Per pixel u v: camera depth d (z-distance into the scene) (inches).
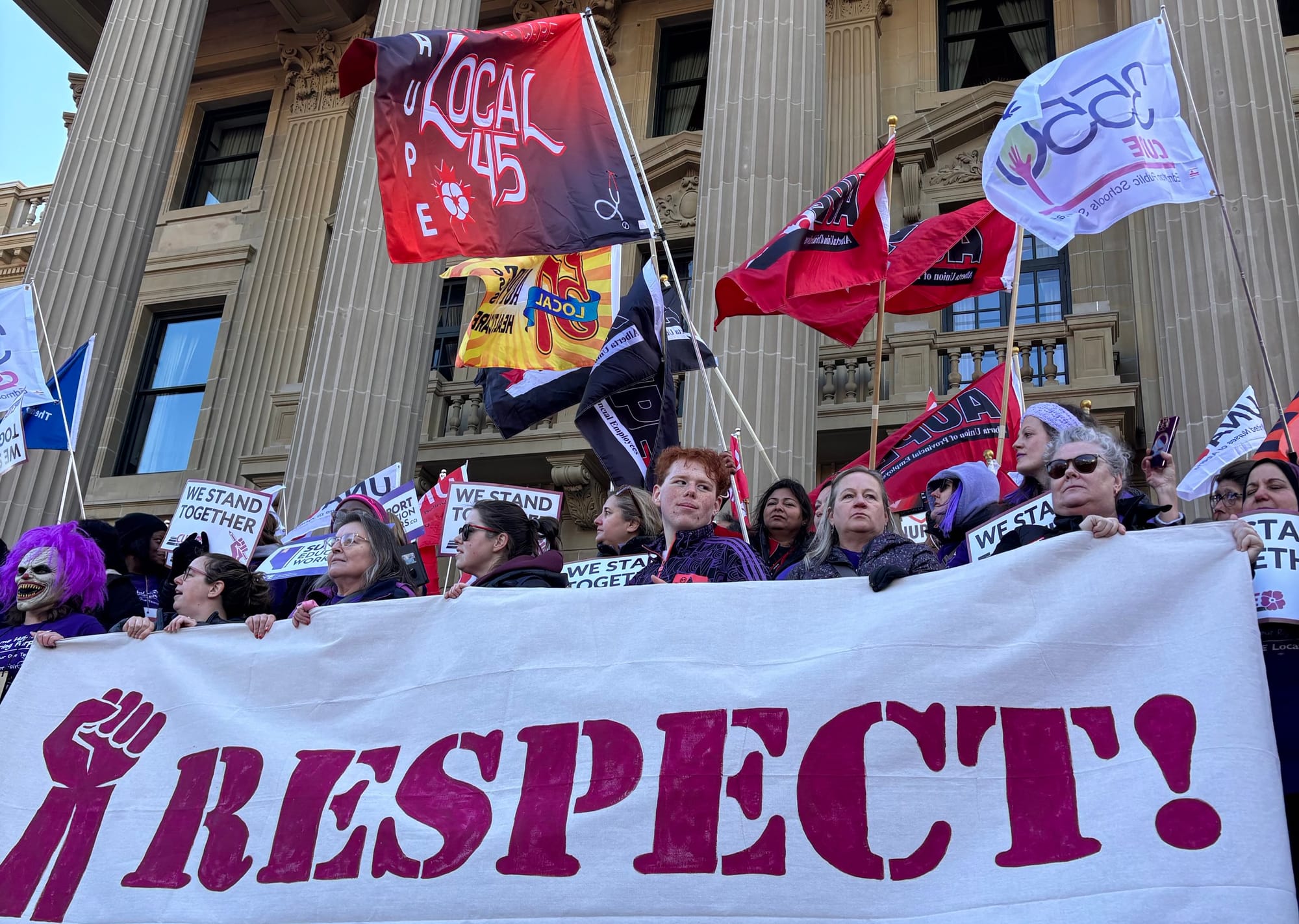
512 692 157.8
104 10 809.5
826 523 185.9
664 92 737.6
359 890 149.9
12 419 318.7
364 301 459.8
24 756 177.6
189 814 165.5
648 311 279.7
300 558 268.8
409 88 259.4
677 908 135.3
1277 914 115.0
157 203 545.0
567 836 143.6
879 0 686.5
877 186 278.4
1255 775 123.1
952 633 142.9
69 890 164.2
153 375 756.6
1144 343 538.9
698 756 144.3
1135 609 137.7
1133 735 130.7
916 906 128.6
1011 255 300.0
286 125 797.2
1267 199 346.0
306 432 441.4
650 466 267.9
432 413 619.8
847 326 282.7
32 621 213.5
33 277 507.8
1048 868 125.8
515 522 199.2
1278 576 145.6
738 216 413.4
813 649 147.9
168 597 257.1
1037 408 201.8
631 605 158.6
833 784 137.9
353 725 165.3
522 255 251.1
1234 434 261.1
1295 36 597.3
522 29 264.5
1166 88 248.1
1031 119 251.9
